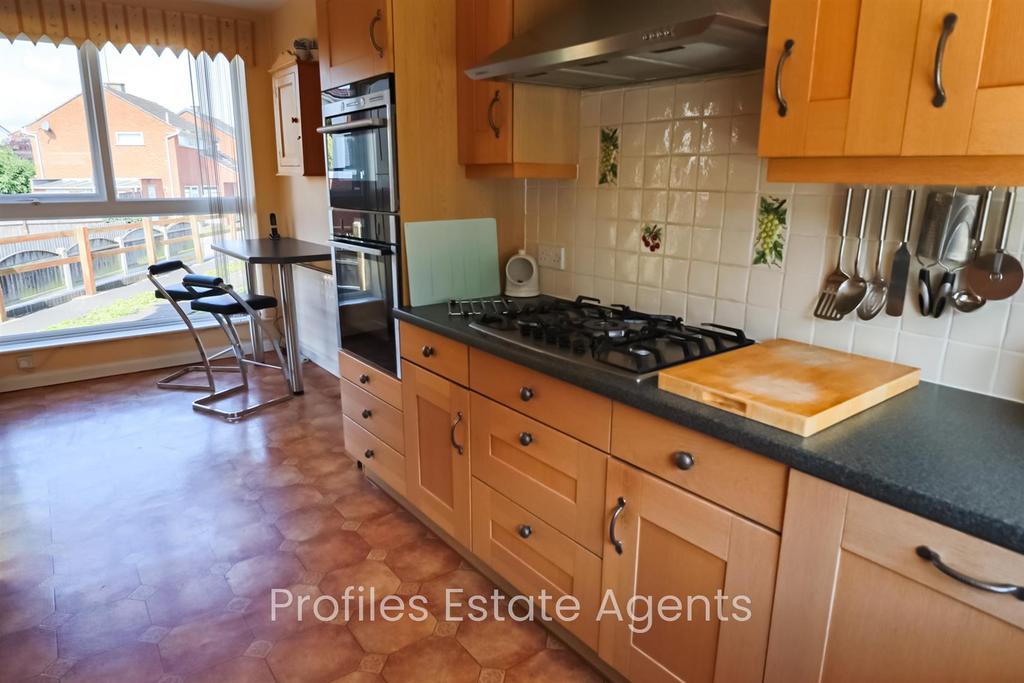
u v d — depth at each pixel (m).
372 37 2.22
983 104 1.03
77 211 4.18
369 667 1.81
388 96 2.21
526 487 1.85
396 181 2.26
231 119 4.52
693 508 1.35
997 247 1.34
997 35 1.00
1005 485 0.99
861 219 1.53
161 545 2.39
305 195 4.38
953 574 0.94
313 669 1.80
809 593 1.16
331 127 2.52
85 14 3.81
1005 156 1.05
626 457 1.50
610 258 2.23
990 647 0.94
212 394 3.91
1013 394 1.36
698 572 1.38
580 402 1.60
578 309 2.18
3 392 4.03
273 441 3.33
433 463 2.30
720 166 1.84
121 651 1.86
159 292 3.78
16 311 4.13
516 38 1.95
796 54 1.26
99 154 4.19
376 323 2.51
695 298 1.97
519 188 2.56
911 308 1.49
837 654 1.15
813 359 1.55
